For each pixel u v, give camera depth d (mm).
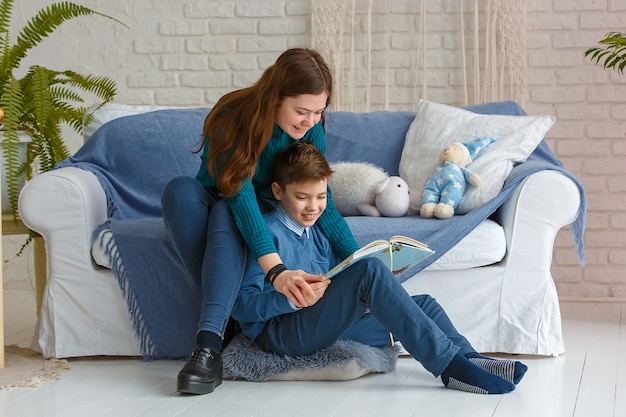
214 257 2641
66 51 4695
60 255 3076
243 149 2656
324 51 4477
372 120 3812
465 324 3078
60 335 3084
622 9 4328
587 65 4367
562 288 4449
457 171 3371
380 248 2523
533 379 2799
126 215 3471
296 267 2760
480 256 3051
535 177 3080
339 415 2412
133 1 4660
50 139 3746
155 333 3039
